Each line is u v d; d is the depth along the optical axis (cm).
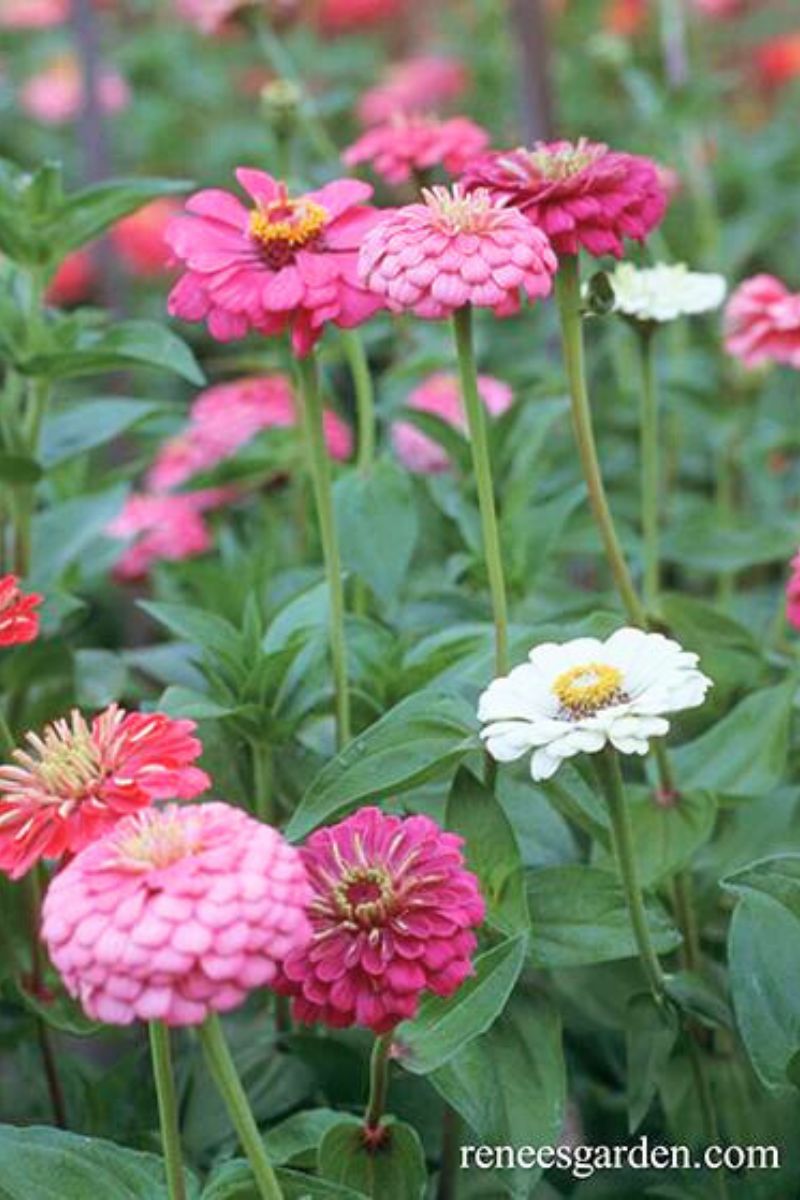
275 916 102
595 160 127
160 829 104
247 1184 115
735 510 189
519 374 177
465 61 279
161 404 153
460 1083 119
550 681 115
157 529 167
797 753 140
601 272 127
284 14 183
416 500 153
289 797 135
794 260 230
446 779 132
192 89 277
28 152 273
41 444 151
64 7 283
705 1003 124
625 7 252
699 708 144
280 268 122
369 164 199
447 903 111
